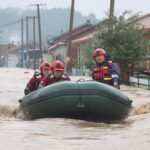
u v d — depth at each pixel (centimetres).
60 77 1580
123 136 1081
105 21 4172
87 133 1141
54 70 1573
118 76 1571
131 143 976
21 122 1365
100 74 1584
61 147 951
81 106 1451
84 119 1506
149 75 3562
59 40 9881
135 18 4000
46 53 10644
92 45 4056
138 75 3831
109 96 1453
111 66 1583
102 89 1455
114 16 4003
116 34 3903
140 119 1492
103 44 3969
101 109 1469
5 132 1147
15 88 3262
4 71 7469
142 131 1152
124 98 1497
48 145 973
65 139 1047
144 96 2603
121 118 1541
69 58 6200
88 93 1441
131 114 1703
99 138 1061
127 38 3894
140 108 1895
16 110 1700
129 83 3878
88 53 4050
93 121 1508
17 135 1099
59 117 1497
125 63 3919
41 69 1664
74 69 6344
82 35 8569
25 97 1550
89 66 4031
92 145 970
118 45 3878
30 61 13075
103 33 3966
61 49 9119
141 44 3909
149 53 4006
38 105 1476
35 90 1559
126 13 4016
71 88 1445
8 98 2508
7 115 1784
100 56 1578
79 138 1062
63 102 1447
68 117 1497
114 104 1468
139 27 4000
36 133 1130
